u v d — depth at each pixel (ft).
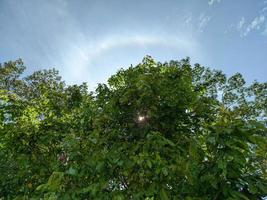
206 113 17.35
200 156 12.84
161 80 17.24
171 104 17.03
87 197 14.48
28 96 100.07
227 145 11.51
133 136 16.99
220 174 11.84
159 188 13.47
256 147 12.26
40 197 15.65
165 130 17.04
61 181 14.42
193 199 12.33
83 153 15.89
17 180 17.81
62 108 20.75
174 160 14.06
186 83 17.53
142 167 14.57
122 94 17.52
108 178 14.78
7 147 18.54
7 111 20.90
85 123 18.42
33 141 18.65
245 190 11.77
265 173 12.33
